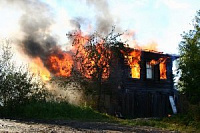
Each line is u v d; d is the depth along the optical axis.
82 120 15.02
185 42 20.33
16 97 16.89
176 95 29.66
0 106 16.69
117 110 24.67
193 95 19.42
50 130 9.48
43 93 18.12
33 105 16.84
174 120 18.34
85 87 23.36
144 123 14.47
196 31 20.28
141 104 26.44
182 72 19.77
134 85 27.02
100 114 18.19
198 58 19.22
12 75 17.00
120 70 25.80
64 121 13.90
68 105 17.86
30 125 11.12
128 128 11.51
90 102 22.97
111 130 10.45
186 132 11.95
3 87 16.69
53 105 17.33
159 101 28.00
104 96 24.11
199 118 17.27
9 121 12.79
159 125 14.23
